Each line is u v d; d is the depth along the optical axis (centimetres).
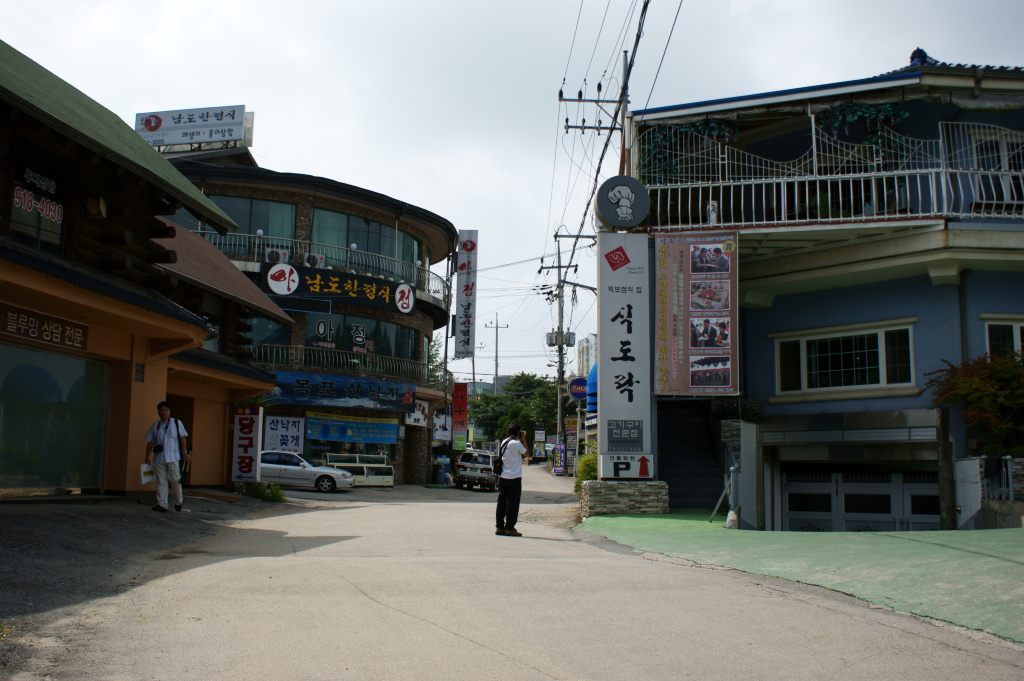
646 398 1573
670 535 1162
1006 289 1556
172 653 447
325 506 1881
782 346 1797
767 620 557
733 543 1012
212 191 3028
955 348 1545
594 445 2030
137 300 1124
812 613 584
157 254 1312
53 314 1098
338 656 446
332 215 3200
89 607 560
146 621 522
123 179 1184
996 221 1512
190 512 1290
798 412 1734
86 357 1220
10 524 823
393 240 3381
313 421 3062
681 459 1775
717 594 653
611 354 1587
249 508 1566
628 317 1592
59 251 1109
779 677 423
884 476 1688
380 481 3089
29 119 991
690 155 1664
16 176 1041
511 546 999
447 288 3791
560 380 4981
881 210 1584
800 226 1556
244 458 1855
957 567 741
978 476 1341
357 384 3117
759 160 1762
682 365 1577
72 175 1133
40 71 1212
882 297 1650
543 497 2891
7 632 477
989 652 485
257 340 3038
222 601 586
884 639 510
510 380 8638
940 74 1527
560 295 4456
